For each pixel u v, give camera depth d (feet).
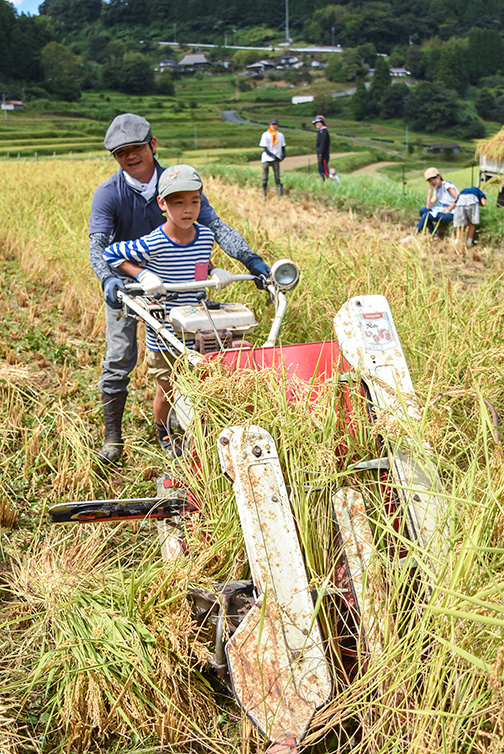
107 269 13.66
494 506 8.31
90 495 14.14
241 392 9.94
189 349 12.04
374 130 467.93
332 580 9.31
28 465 15.17
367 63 621.31
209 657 8.98
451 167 276.21
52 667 9.50
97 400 18.56
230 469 8.87
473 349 14.82
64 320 25.13
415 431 9.40
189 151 335.06
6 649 10.34
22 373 19.11
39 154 322.14
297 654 8.23
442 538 8.75
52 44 577.43
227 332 11.86
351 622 9.18
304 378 10.79
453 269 29.30
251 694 8.05
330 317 17.97
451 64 503.20
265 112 550.36
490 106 481.05
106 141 14.46
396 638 8.27
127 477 14.87
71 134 424.87
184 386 10.32
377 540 9.30
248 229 25.11
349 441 9.87
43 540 12.80
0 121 456.04
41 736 8.96
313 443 9.50
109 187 14.89
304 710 8.05
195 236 13.48
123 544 12.60
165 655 9.13
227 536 9.57
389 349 10.43
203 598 9.28
